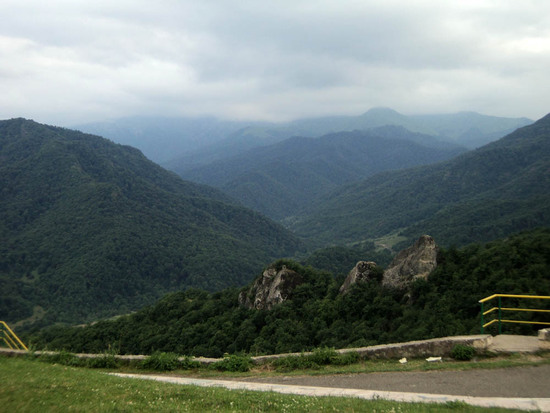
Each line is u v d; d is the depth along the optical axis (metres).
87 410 7.50
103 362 16.00
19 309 110.00
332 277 42.94
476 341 12.70
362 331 26.72
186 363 15.36
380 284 32.69
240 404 8.88
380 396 9.81
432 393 9.99
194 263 151.00
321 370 13.32
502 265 24.95
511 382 10.22
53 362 16.20
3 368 10.42
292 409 8.51
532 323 14.56
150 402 8.65
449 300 24.77
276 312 37.19
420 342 13.50
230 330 38.31
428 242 31.61
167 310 51.44
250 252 179.12
